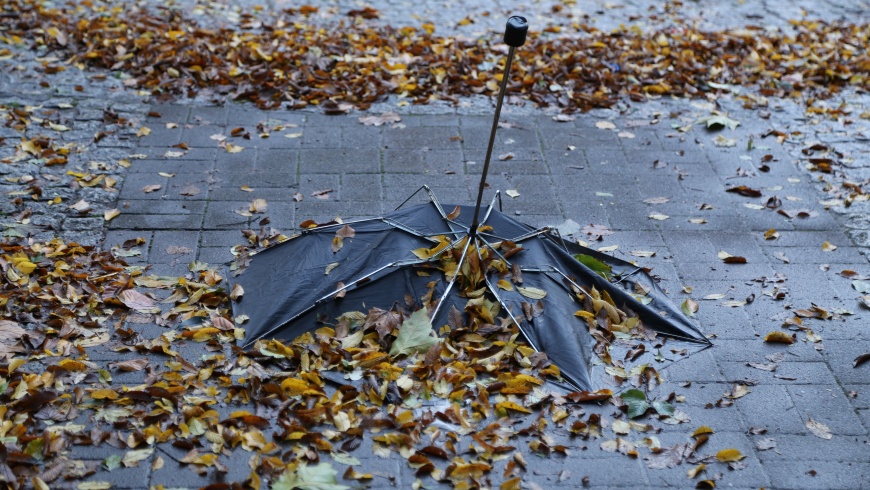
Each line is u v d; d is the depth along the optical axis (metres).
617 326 4.43
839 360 4.42
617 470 3.66
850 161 6.49
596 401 4.00
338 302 4.29
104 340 4.23
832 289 5.02
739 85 7.79
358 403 3.90
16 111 6.45
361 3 9.34
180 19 8.44
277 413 3.81
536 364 4.10
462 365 4.05
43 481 3.43
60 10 8.48
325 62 7.61
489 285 4.28
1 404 3.79
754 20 9.50
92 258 4.87
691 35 8.70
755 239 5.50
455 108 7.07
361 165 6.17
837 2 10.21
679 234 5.52
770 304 4.85
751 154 6.56
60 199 5.46
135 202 5.54
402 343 4.12
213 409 3.86
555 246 4.66
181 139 6.36
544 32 8.73
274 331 4.20
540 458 3.69
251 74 7.27
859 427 4.00
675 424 3.93
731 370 4.30
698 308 4.79
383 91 7.21
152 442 3.65
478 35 8.58
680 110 7.24
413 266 4.38
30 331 4.23
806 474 3.72
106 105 6.76
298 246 4.63
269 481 3.49
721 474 3.68
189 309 4.48
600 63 7.83
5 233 5.06
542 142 6.62
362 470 3.58
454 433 3.76
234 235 5.27
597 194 5.95
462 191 5.92
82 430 3.69
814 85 7.82
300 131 6.58
